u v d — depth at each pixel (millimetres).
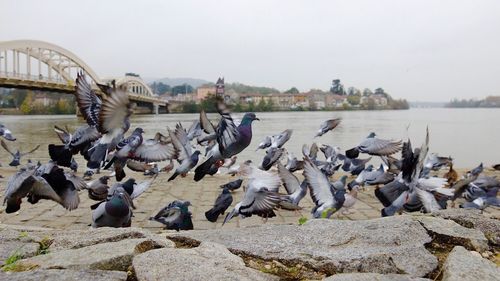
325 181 1875
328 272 1157
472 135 12172
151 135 8602
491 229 1497
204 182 4129
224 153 1459
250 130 1476
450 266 1087
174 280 989
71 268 1089
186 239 1369
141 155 1917
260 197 1993
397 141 2361
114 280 1007
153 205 3197
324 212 1799
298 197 2361
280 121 17188
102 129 1499
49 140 9938
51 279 1007
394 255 1210
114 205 1986
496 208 3129
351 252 1216
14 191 1635
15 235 1394
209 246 1229
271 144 3512
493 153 8141
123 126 1503
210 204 3230
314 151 3865
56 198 1721
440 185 1903
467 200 2992
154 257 1115
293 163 3475
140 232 1386
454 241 1360
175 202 2346
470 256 1149
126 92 1434
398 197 1925
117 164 1867
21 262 1136
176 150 1987
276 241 1319
